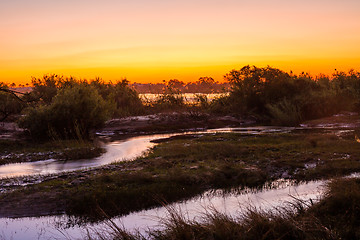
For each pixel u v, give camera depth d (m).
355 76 36.28
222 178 10.67
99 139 20.64
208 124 26.48
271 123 26.83
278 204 8.27
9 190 9.87
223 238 5.71
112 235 6.67
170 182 10.15
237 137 18.84
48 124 18.45
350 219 6.37
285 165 12.03
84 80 35.09
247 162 12.54
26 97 19.72
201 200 9.10
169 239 5.96
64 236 7.07
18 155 14.75
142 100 35.44
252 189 9.89
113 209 8.59
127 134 22.97
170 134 22.81
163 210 8.45
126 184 10.10
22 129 20.34
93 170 11.78
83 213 8.45
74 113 19.72
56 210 8.59
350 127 22.44
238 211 7.91
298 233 5.82
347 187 7.60
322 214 6.89
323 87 33.09
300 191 9.49
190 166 11.91
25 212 8.47
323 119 25.58
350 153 13.42
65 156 14.59
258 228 5.98
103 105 21.66
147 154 14.88
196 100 34.59
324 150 14.11
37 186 10.02
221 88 34.97
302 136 18.27
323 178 10.65
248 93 31.78
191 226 6.12
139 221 7.76
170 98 34.38
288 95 30.25
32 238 7.01
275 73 32.72
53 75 32.84
